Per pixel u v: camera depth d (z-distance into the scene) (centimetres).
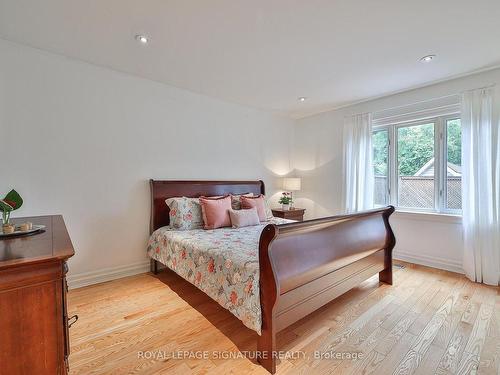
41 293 89
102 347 169
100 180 271
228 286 179
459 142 300
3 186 220
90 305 225
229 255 188
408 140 342
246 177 410
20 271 85
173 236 258
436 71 273
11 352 85
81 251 262
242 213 309
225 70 273
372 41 214
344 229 218
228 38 209
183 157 335
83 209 262
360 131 374
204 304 229
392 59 246
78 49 230
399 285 264
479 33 202
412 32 200
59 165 247
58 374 92
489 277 263
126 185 289
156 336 182
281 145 461
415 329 188
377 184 373
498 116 261
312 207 452
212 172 365
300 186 452
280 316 155
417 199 335
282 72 277
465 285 262
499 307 218
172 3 166
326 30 198
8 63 220
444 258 306
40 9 172
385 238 263
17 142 225
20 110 226
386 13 177
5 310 83
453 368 149
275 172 454
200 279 210
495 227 261
